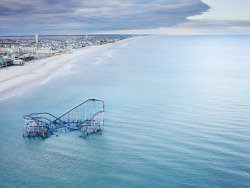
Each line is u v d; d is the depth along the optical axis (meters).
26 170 38.47
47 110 65.94
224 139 49.03
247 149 44.91
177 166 39.53
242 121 58.81
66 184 35.41
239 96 81.88
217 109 68.00
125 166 39.62
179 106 70.56
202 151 44.12
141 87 94.31
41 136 50.28
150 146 46.03
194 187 34.59
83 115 62.97
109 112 65.12
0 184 35.16
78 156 42.72
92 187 34.78
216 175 37.19
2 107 66.75
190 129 54.00
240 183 35.41
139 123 57.44
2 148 44.94
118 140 48.75
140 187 34.66
